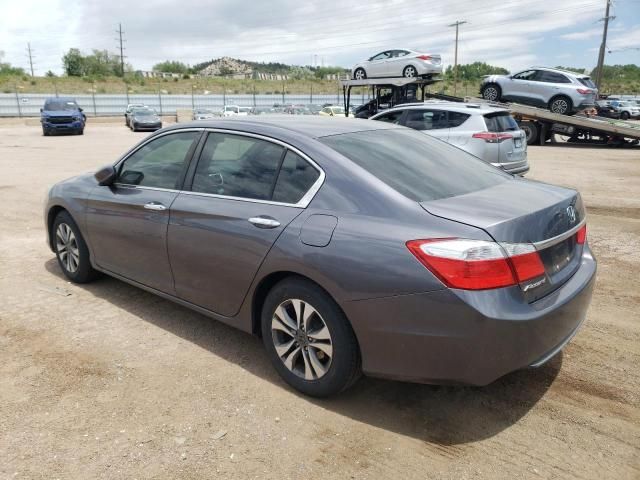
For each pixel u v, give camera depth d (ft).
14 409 9.98
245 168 11.50
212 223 11.43
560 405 10.27
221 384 10.90
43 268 18.03
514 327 8.44
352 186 9.86
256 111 131.34
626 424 9.68
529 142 69.41
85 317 14.06
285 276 10.48
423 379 8.98
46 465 8.53
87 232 15.24
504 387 10.89
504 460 8.75
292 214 10.27
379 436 9.33
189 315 14.23
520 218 8.93
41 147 67.72
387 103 65.57
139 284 14.02
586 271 10.65
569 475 8.41
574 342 12.80
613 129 64.13
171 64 352.49
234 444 9.07
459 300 8.32
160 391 10.62
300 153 10.73
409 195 9.63
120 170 14.43
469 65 361.10
